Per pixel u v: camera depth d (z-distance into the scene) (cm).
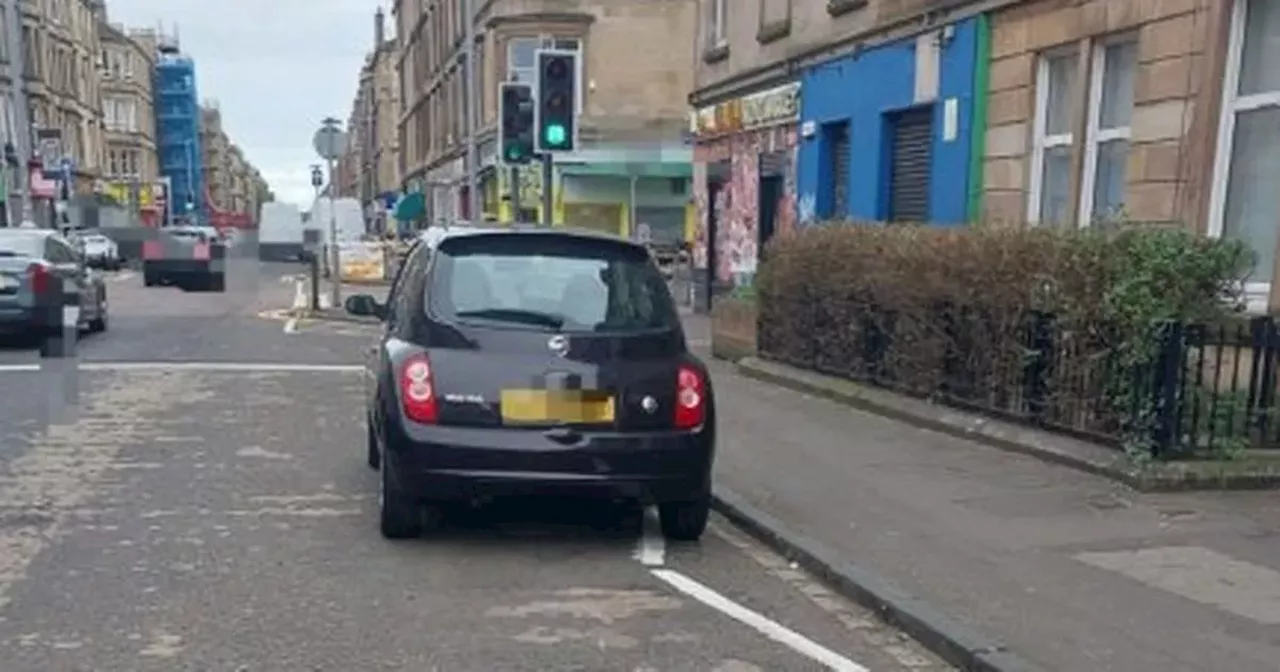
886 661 473
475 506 698
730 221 2023
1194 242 754
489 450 580
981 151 1228
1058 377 829
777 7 1791
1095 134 1073
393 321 674
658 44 3644
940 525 649
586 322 610
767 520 657
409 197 5134
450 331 599
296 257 4666
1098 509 677
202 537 625
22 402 1066
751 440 905
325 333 1794
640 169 3609
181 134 10206
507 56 3675
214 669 445
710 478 642
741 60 1947
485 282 617
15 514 666
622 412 596
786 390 1184
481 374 588
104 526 643
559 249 636
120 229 4344
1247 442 760
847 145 1558
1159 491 712
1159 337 735
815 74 1628
